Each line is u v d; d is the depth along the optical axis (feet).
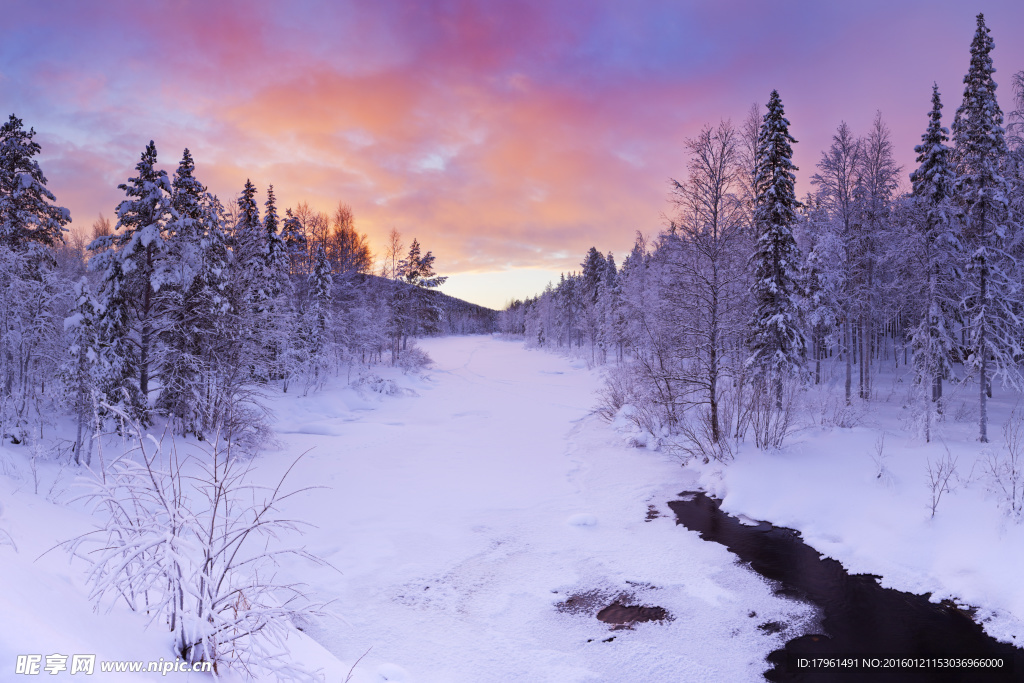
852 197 83.30
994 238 63.46
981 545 30.48
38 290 52.19
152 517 11.46
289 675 11.42
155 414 61.82
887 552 32.86
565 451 64.64
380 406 103.19
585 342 262.67
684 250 58.49
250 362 62.80
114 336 55.57
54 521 20.24
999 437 55.11
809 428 59.62
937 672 22.50
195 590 11.44
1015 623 25.61
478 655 23.57
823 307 98.27
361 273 164.55
